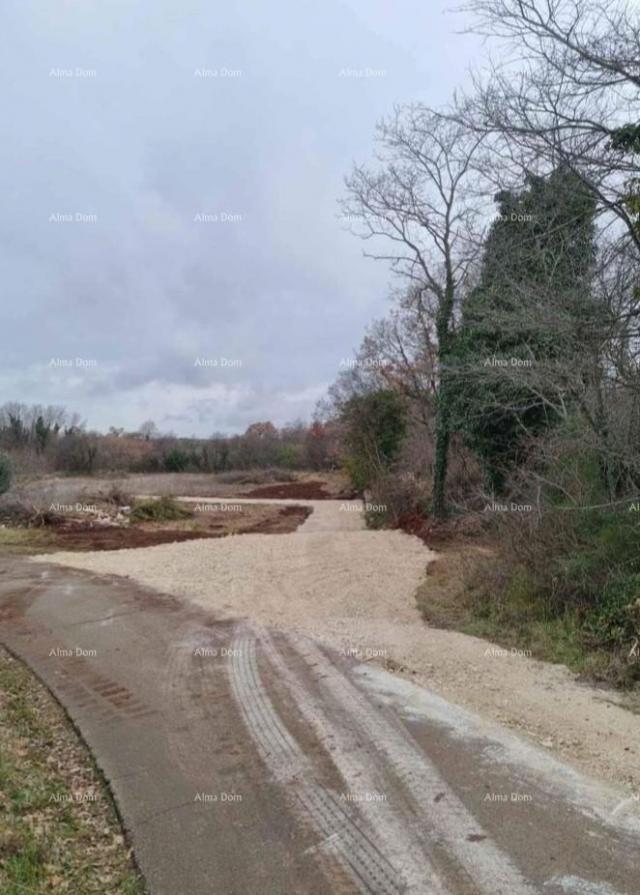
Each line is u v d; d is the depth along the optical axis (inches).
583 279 327.9
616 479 343.0
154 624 339.3
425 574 453.7
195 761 197.8
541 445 397.4
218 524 790.5
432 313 777.6
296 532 704.4
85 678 269.1
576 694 246.4
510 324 368.8
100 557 538.9
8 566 501.4
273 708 231.6
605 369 331.6
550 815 164.9
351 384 1092.5
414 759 193.2
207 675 266.2
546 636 306.3
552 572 342.3
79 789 187.2
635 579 307.4
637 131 301.3
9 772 190.2
